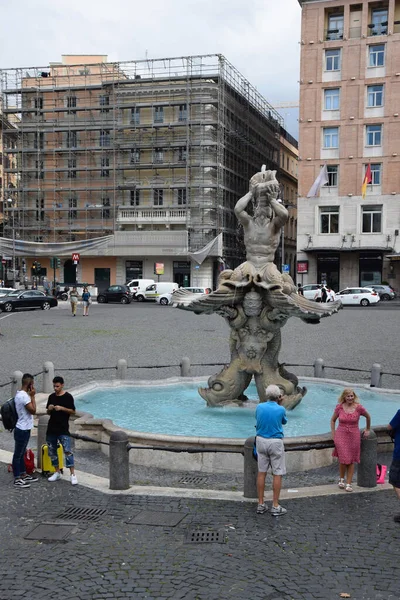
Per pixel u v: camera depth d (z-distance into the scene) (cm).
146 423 1196
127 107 6122
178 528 723
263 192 1260
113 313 4069
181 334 2780
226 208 6256
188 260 6078
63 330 2936
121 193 6222
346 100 5372
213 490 864
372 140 5359
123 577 602
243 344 1277
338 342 2502
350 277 5522
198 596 566
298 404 1320
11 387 1452
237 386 1296
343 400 866
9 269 6550
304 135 5503
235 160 6656
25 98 6469
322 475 955
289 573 608
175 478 936
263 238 1268
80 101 6384
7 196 6469
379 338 2633
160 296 5044
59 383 916
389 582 589
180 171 6106
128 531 714
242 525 730
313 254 5588
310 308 1240
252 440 823
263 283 1213
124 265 6228
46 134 6400
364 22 5288
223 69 6094
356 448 852
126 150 6184
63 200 6378
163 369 1881
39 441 976
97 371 1834
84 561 636
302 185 5531
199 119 6028
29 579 599
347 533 704
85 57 6825
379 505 796
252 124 7125
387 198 5312
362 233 5394
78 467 1000
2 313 4084
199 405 1345
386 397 1448
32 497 832
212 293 1245
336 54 5412
